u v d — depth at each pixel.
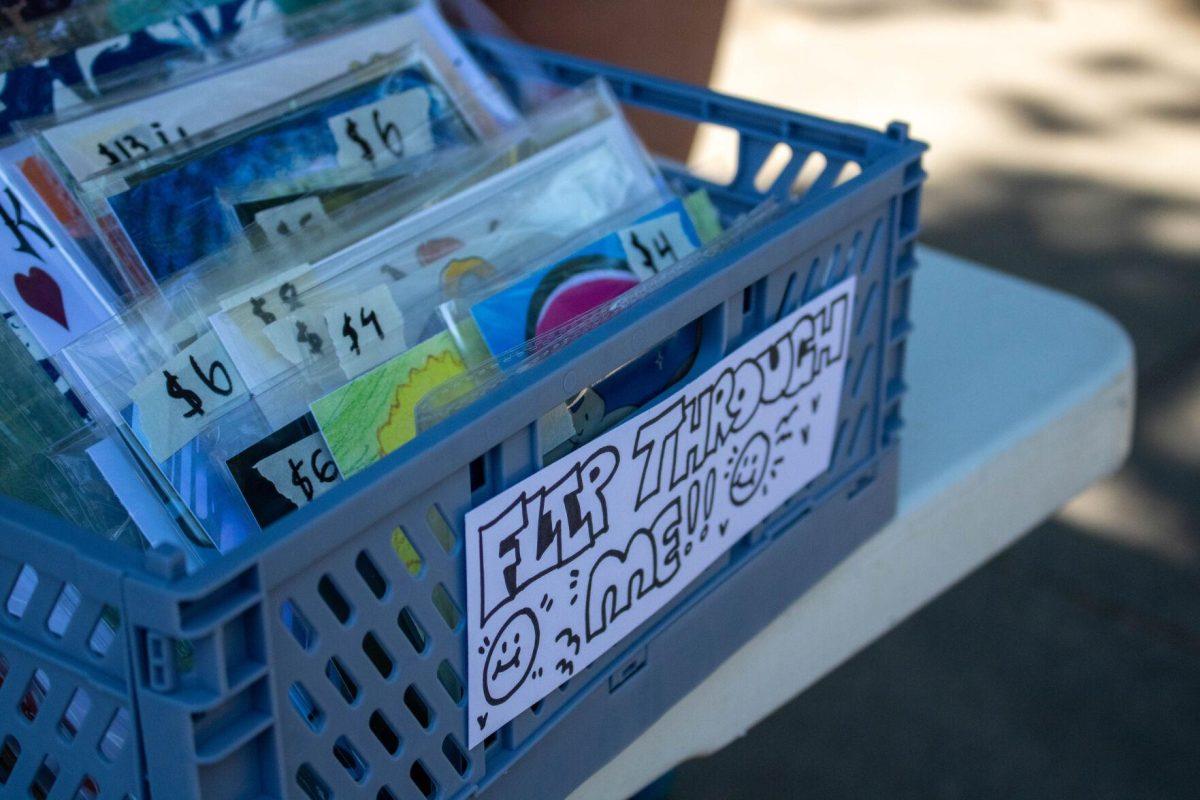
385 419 0.56
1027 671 1.63
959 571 0.84
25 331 0.58
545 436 0.50
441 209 0.65
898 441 0.74
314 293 0.59
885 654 1.67
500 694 0.50
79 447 0.54
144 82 0.69
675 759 0.69
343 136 0.71
